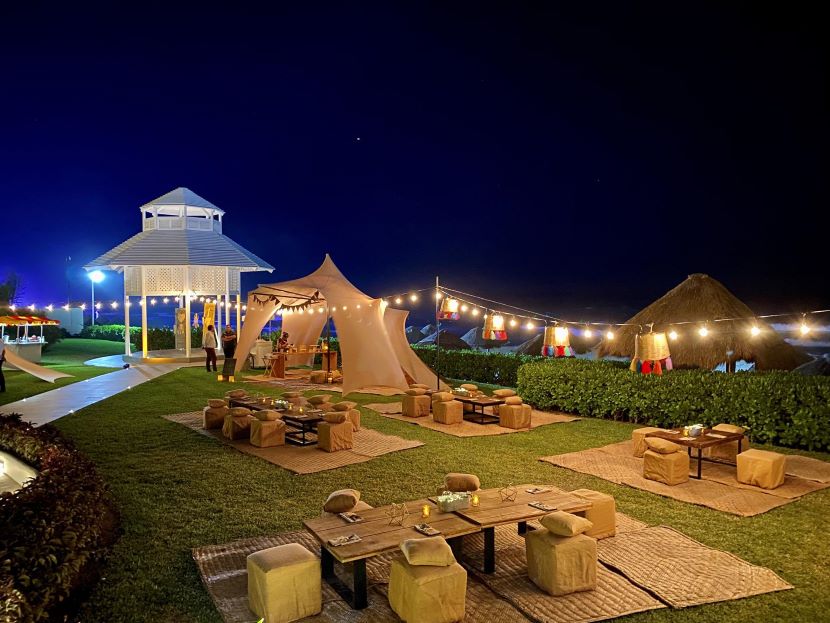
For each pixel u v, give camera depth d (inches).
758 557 208.4
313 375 655.8
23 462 288.7
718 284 513.3
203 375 714.2
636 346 335.3
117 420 441.1
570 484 292.2
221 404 415.8
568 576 179.5
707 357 472.1
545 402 498.9
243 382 660.1
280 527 234.5
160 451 353.4
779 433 373.1
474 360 704.4
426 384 597.9
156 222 906.7
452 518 192.5
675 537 222.8
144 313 847.1
